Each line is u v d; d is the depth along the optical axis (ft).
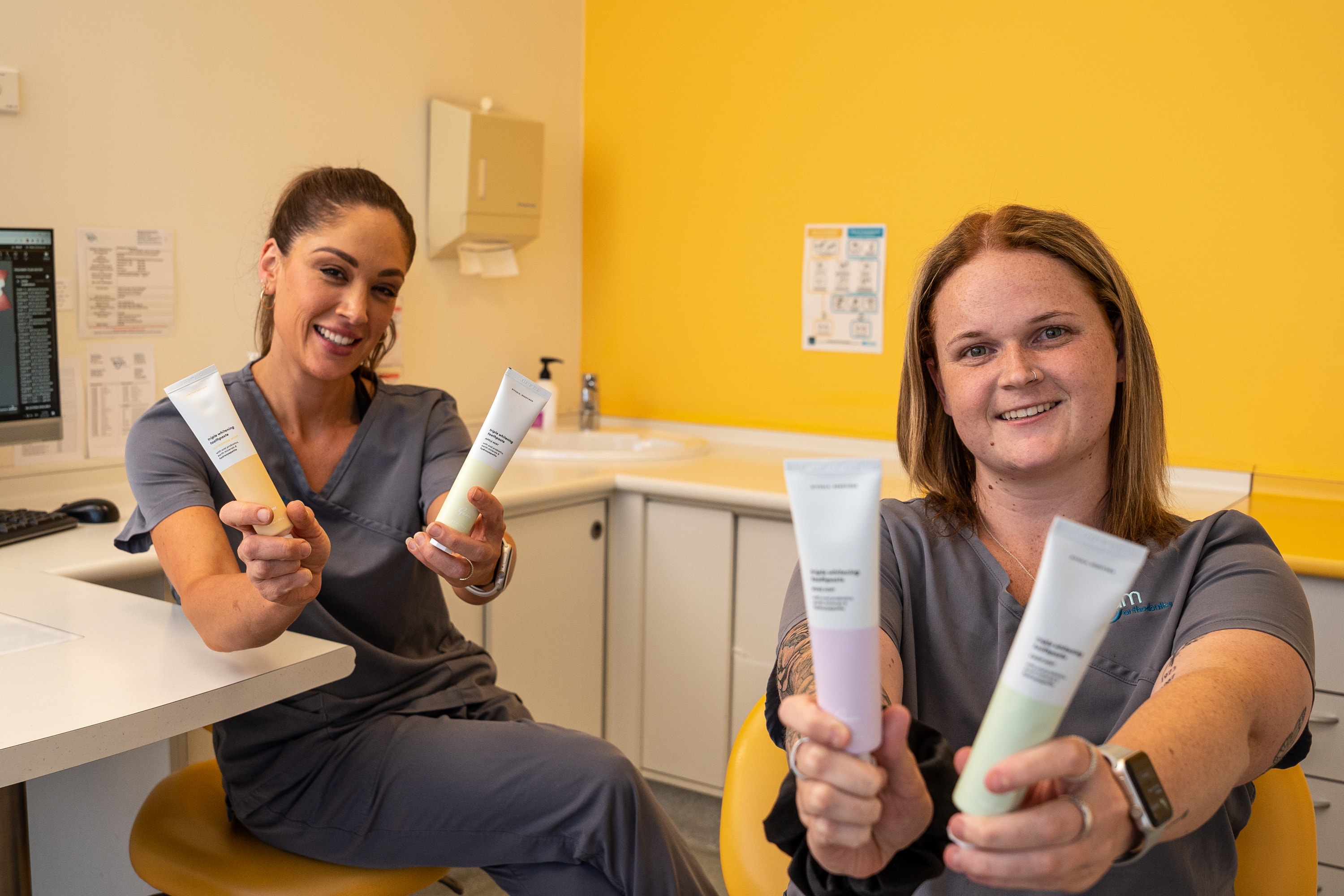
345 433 4.93
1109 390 3.15
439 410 5.18
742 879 3.22
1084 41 7.84
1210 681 2.48
